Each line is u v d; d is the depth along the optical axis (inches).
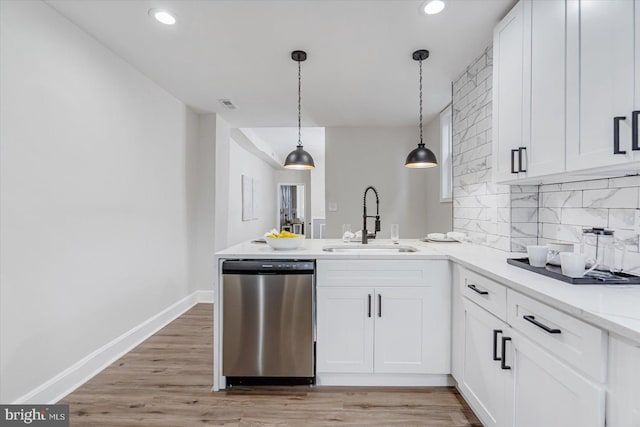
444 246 99.3
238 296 80.4
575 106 53.2
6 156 65.9
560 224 76.0
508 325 54.7
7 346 66.1
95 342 90.6
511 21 72.9
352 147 189.5
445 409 73.0
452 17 81.7
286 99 141.5
